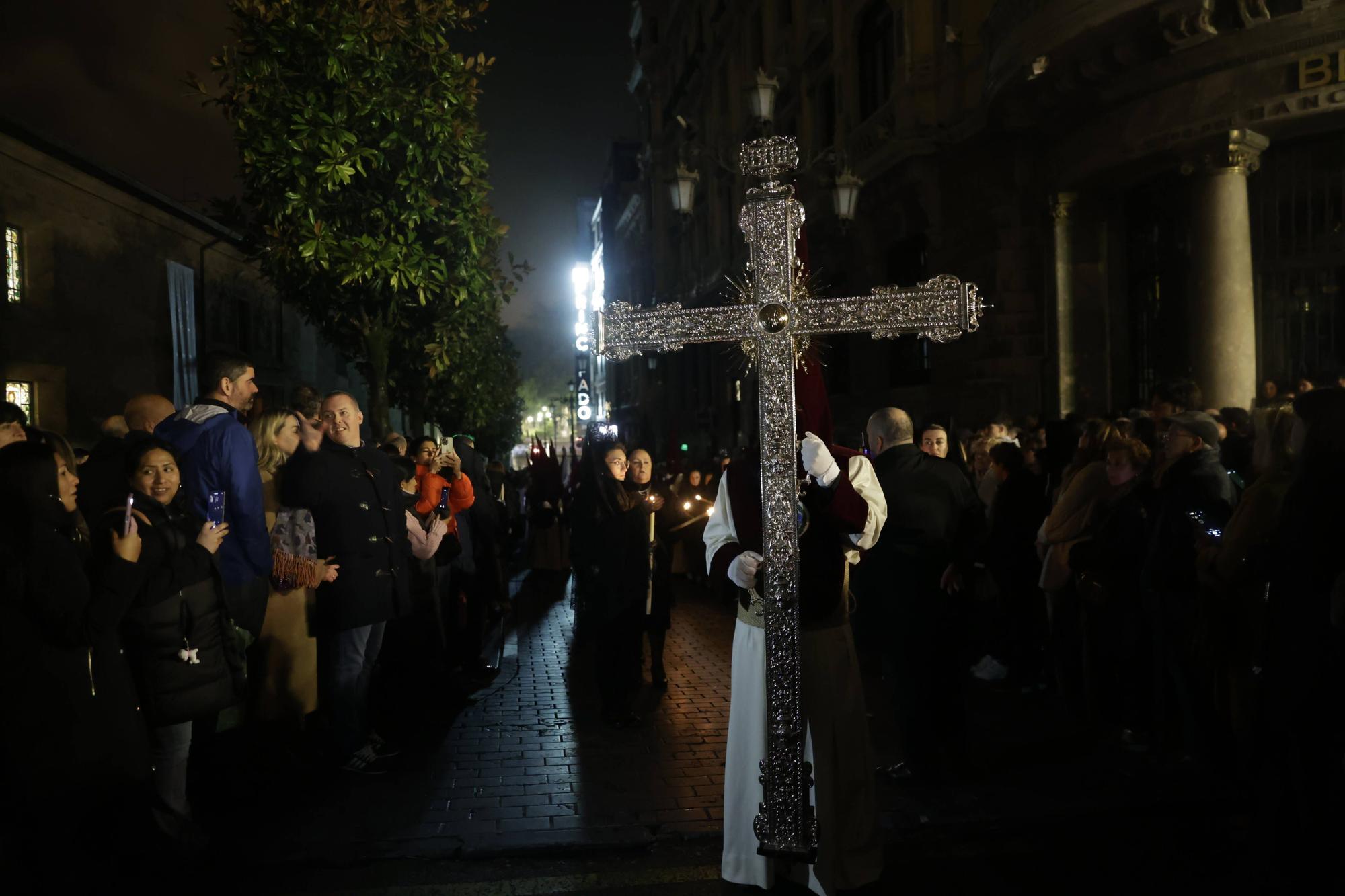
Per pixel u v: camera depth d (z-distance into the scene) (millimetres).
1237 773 4980
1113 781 4922
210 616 4078
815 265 19797
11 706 3354
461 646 7777
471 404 17641
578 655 8680
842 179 12781
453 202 7957
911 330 3496
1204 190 9586
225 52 7160
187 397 15523
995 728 5945
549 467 13297
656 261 36562
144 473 3938
